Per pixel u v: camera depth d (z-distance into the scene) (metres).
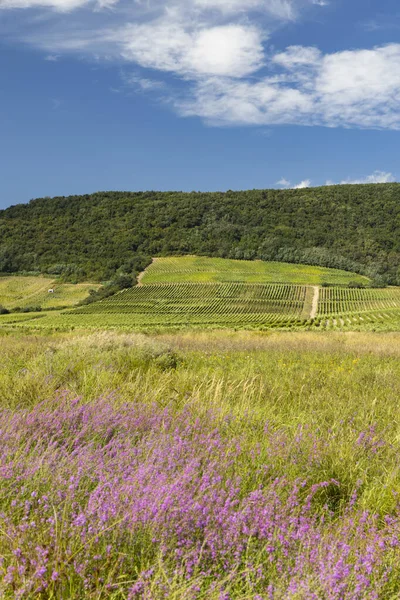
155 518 2.63
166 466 3.56
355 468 3.86
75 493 3.01
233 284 161.88
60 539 2.39
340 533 2.87
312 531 2.77
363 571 2.45
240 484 3.42
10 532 2.47
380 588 2.37
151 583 2.16
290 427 4.96
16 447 3.67
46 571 2.21
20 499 2.96
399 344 19.52
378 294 151.38
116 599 2.22
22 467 3.26
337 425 5.11
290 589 2.19
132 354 9.88
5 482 3.04
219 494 3.09
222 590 2.26
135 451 3.82
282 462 3.98
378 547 2.66
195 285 161.75
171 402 5.76
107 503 2.80
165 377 7.68
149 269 182.50
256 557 2.53
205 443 4.14
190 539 2.61
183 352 13.81
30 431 4.21
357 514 3.20
